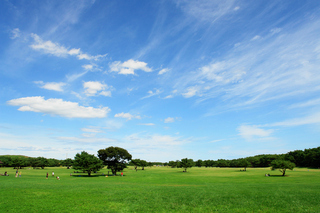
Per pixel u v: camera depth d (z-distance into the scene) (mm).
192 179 76812
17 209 23328
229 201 30031
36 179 63656
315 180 67188
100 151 107000
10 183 46781
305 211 24328
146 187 46312
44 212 22766
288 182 61562
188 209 25656
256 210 25109
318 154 166750
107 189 40969
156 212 24281
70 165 183000
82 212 23375
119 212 24000
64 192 35188
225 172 127625
